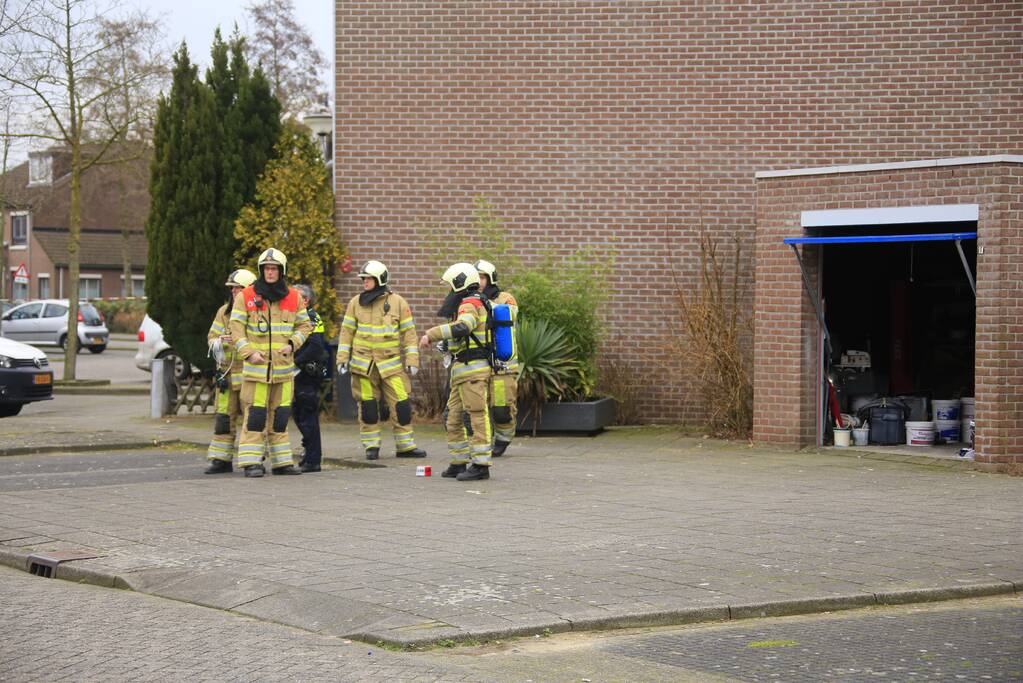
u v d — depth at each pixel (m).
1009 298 12.36
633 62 16.48
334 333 16.80
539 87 16.70
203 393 18.28
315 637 6.43
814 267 13.98
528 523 9.22
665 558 7.98
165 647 6.18
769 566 7.78
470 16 16.83
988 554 8.18
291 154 17.38
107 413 19.03
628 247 16.52
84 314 38.97
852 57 15.98
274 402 11.96
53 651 6.09
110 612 6.95
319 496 10.52
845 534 8.82
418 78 16.95
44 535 8.80
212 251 17.22
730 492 10.82
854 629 6.62
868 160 15.99
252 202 17.42
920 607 7.15
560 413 15.19
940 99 15.80
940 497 10.58
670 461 13.01
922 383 16.59
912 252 15.41
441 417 16.72
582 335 15.61
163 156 17.50
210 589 7.33
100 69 23.83
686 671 5.81
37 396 17.81
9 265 60.16
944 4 15.76
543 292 15.55
